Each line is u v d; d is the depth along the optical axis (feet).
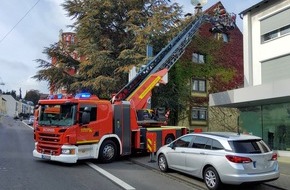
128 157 53.11
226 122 116.98
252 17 71.51
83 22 104.12
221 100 67.51
